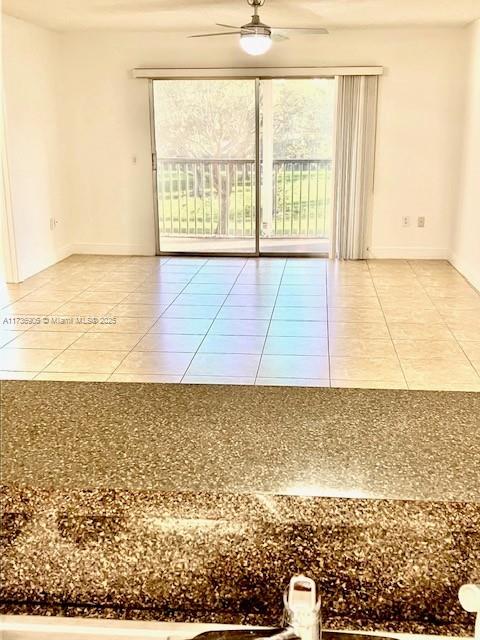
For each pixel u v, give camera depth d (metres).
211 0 5.36
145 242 7.77
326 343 4.74
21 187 6.53
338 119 7.17
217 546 1.00
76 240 7.82
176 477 1.03
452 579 0.99
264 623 1.01
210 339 4.82
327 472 1.03
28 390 1.37
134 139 7.47
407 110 7.10
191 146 7.61
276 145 7.84
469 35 6.69
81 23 6.52
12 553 1.03
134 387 1.38
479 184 6.16
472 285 6.33
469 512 0.96
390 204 7.37
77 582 1.04
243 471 1.04
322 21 6.40
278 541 0.99
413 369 4.25
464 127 6.89
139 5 5.57
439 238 7.41
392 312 5.48
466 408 1.27
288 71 7.06
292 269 7.01
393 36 6.92
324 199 8.07
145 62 7.22
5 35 6.06
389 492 0.98
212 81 7.36
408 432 1.16
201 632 1.00
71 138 7.51
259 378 4.11
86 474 1.04
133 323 5.20
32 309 5.59
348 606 1.01
